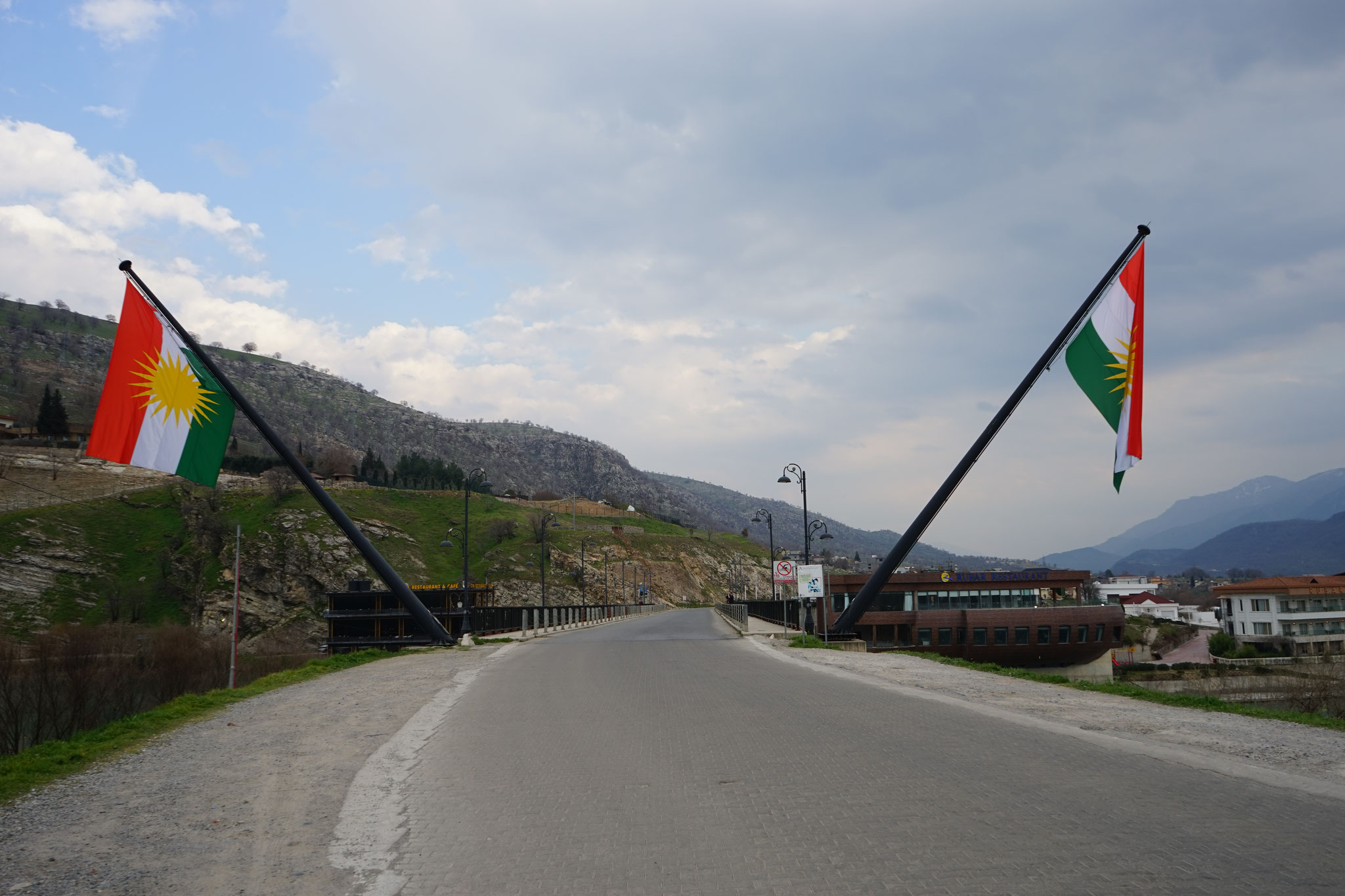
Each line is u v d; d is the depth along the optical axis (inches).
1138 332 1130.0
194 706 590.6
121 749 436.8
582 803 291.7
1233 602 4173.2
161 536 4534.9
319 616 4389.8
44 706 1957.4
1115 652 4008.4
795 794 291.7
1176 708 508.1
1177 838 229.1
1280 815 251.4
